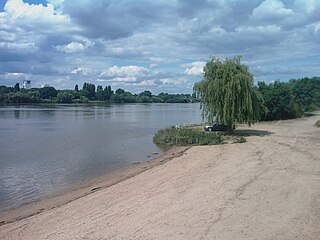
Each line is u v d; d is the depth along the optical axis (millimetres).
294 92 87250
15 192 18188
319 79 103250
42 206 15250
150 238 10141
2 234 11523
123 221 11734
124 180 19125
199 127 46875
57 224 12117
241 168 19812
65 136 44188
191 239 9922
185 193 14875
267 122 57125
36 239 10781
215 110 38438
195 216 11812
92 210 13484
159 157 27594
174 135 36125
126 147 34469
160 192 15352
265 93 60562
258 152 25688
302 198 13531
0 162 26625
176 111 118625
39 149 33281
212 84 38031
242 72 38000
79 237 10539
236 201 13336
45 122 67062
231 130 39781
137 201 14148
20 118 77438
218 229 10578
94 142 38406
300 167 19609
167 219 11656
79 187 18719
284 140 32719
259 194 14211
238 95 37156
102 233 10750
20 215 13953
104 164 25672
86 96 191500
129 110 125000
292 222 10992
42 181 20562
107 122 68250
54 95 178125
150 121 71125
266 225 10781
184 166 21734
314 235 9953
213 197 14016
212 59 39688
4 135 45188
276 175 17625
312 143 30266
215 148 29219
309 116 71250
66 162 26594
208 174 18594
